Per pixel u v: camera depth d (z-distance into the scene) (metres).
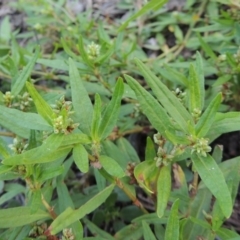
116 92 0.18
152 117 0.18
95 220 0.26
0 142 0.19
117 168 0.18
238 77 0.27
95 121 0.18
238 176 0.20
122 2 0.38
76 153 0.18
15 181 0.29
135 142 0.29
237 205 0.27
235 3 0.29
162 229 0.21
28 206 0.19
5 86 0.32
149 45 0.35
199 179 0.26
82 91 0.19
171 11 0.37
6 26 0.36
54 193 0.27
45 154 0.17
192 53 0.34
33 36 0.38
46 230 0.20
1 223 0.19
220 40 0.31
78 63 0.25
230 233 0.19
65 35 0.34
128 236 0.22
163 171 0.19
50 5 0.37
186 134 0.18
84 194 0.26
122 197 0.26
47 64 0.25
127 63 0.30
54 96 0.22
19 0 0.38
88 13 0.37
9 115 0.18
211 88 0.28
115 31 0.36
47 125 0.18
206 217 0.20
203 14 0.36
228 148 0.29
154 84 0.18
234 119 0.18
